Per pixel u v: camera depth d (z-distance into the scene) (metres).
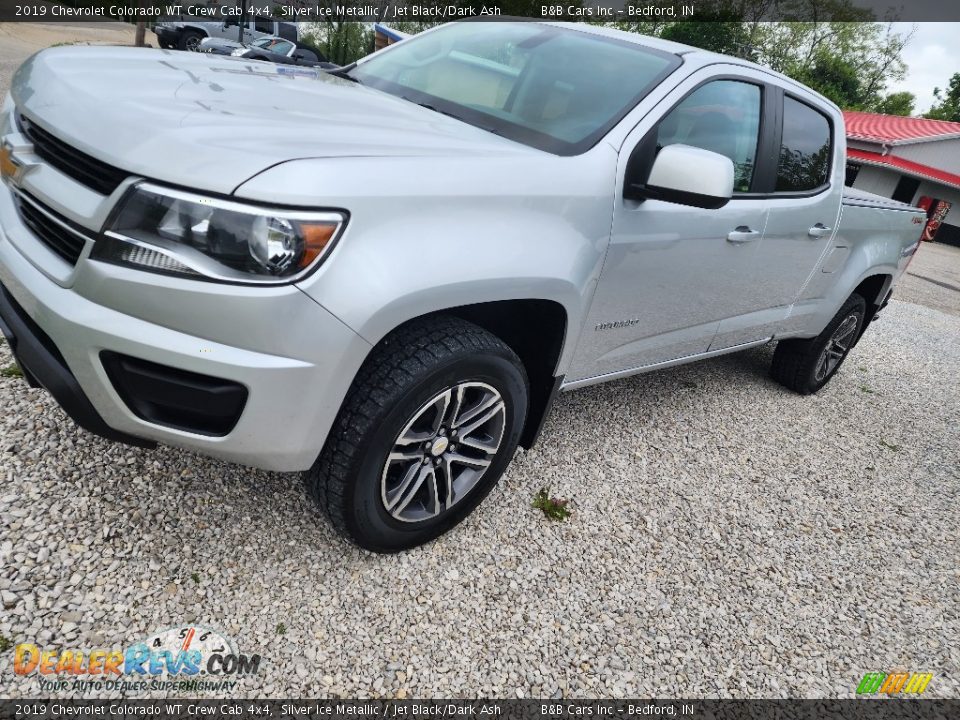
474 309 2.11
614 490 2.72
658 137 2.32
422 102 2.49
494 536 2.28
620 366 2.67
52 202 1.58
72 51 2.13
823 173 3.33
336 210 1.49
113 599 1.72
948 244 23.17
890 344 6.37
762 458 3.34
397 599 1.94
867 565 2.67
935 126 25.08
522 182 1.86
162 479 2.12
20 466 2.04
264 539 2.01
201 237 1.43
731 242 2.71
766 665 2.05
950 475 3.69
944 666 2.22
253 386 1.51
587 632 2.00
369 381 1.73
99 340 1.48
